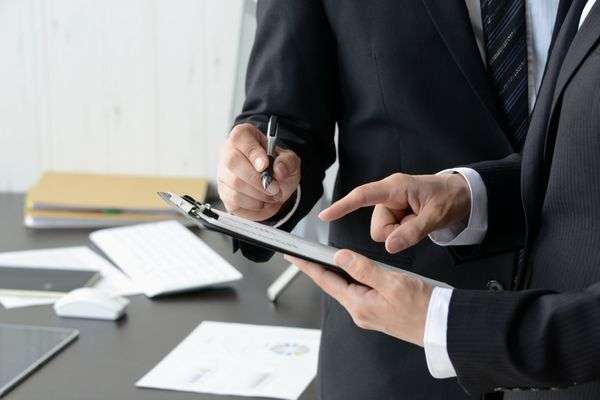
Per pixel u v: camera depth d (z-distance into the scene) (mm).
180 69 2828
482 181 1429
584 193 1207
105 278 2236
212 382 1713
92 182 2822
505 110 1526
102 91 2879
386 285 1186
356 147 1635
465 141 1535
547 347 1129
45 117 2918
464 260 1479
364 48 1562
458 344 1153
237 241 1557
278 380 1730
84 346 1861
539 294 1185
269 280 2256
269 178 1418
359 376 1635
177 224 2611
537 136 1293
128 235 2508
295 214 1584
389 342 1613
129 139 2906
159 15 2795
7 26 2850
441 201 1381
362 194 1343
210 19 2779
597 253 1204
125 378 1727
